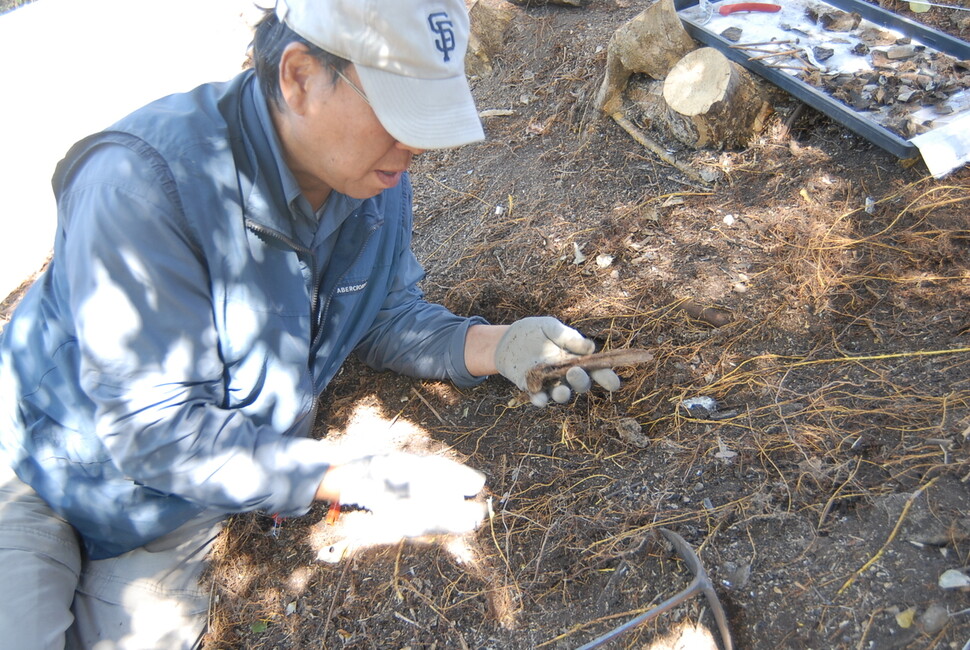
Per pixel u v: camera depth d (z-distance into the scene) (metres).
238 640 1.94
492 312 2.54
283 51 1.40
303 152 1.56
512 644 1.77
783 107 2.74
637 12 3.54
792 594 1.65
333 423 2.38
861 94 2.62
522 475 2.07
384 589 1.94
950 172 2.38
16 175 4.02
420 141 1.38
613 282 2.47
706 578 1.67
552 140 3.13
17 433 1.83
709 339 2.23
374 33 1.30
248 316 1.70
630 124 2.92
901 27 2.92
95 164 1.51
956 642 1.48
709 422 2.03
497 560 1.92
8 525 1.82
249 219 1.63
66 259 1.55
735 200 2.57
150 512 1.88
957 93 2.59
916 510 1.69
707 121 2.63
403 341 2.32
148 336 1.53
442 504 1.89
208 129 1.55
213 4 5.43
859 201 2.42
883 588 1.60
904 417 1.88
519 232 2.79
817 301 2.21
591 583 1.81
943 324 2.05
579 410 2.16
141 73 4.79
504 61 3.62
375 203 1.93
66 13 5.72
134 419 1.58
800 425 1.95
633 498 1.93
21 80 4.86
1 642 1.68
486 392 2.31
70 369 1.72
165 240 1.51
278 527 2.12
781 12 3.13
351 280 1.96
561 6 3.73
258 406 1.87
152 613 1.97
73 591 1.91
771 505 1.80
